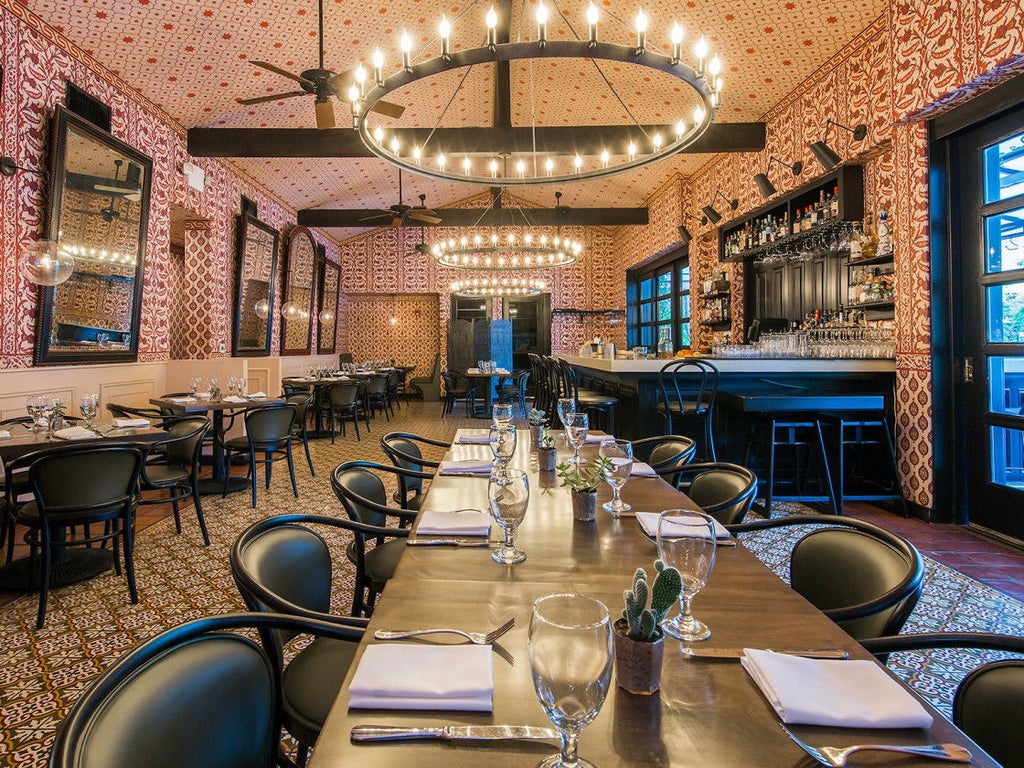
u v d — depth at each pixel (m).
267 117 6.11
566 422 2.49
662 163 8.04
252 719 0.92
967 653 2.23
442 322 12.87
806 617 1.03
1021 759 0.83
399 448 2.78
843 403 3.82
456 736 0.70
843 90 4.82
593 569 1.24
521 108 7.36
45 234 4.11
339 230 11.73
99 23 4.23
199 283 6.73
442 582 1.17
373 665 0.83
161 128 5.61
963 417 3.83
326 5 4.62
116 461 2.62
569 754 0.64
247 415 4.34
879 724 0.72
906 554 1.26
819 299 5.58
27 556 3.26
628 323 11.55
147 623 2.48
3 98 3.77
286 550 1.42
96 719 0.71
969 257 3.76
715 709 0.76
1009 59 2.98
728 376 4.43
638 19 2.22
